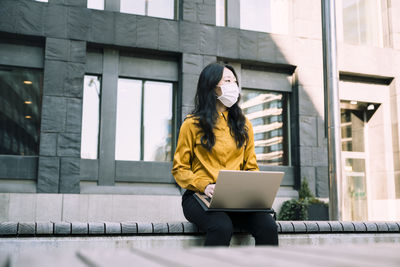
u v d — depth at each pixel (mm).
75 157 9250
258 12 11375
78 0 9672
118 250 865
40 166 9023
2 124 9305
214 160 2777
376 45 12445
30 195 8867
